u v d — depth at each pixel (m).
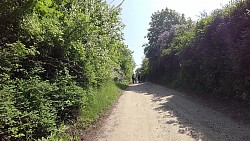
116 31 15.23
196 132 7.18
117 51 17.66
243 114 8.72
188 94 17.20
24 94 5.92
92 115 9.68
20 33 6.50
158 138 6.92
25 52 6.16
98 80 14.29
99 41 12.16
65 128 6.82
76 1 9.98
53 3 8.29
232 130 7.03
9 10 5.93
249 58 9.58
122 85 32.53
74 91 8.30
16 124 5.32
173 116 9.88
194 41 16.88
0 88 5.30
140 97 18.59
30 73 6.79
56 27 7.80
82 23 8.97
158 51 38.38
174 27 34.47
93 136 7.58
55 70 8.46
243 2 10.90
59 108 7.41
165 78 33.84
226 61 11.59
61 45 8.28
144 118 10.01
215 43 12.89
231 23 11.38
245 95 10.40
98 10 12.95
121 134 7.66
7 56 5.74
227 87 12.18
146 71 58.34
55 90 7.25
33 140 5.63
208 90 15.15
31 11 6.50
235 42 11.02
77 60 9.73
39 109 6.01
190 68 18.80
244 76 10.45
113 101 16.00
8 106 5.09
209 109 10.58
